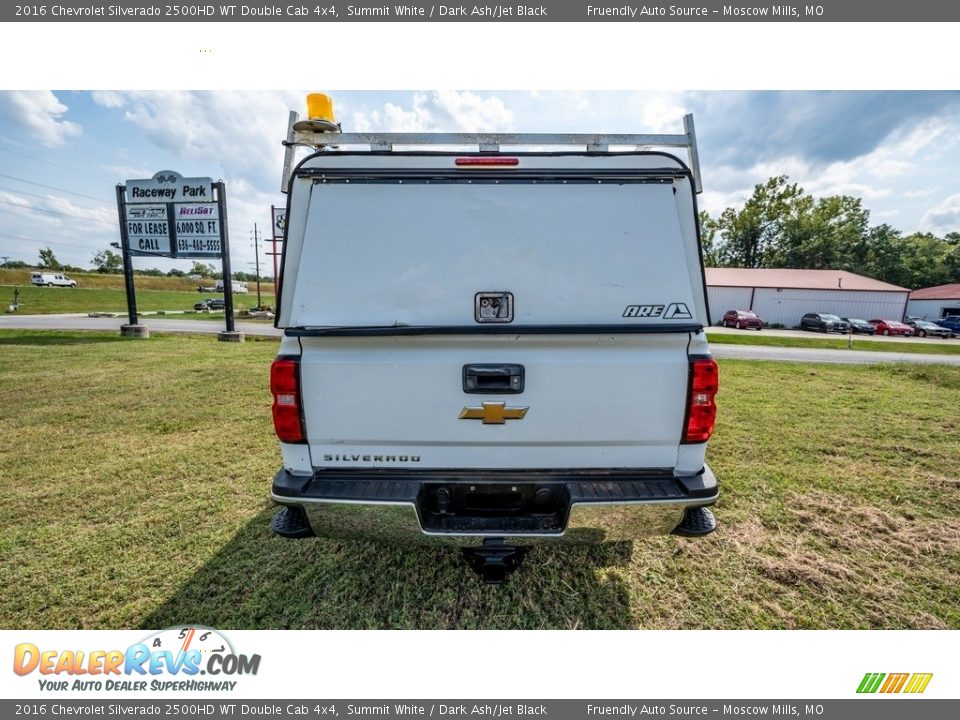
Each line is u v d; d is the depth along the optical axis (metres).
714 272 34.78
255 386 6.99
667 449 2.03
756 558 2.67
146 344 12.20
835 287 31.23
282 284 1.97
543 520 2.04
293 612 2.28
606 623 2.23
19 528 2.97
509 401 1.97
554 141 2.14
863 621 2.24
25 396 6.34
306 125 2.13
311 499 1.94
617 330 1.90
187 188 13.30
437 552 2.71
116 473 3.82
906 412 5.82
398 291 1.93
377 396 1.98
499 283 1.92
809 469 3.93
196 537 2.87
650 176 1.95
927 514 3.18
